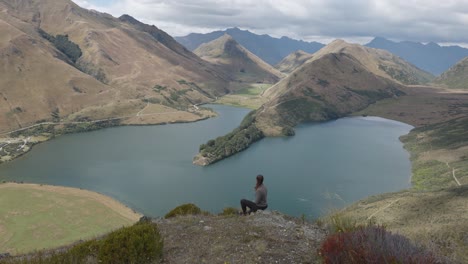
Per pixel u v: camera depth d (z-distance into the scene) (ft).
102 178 444.96
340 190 388.78
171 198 375.86
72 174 463.01
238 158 541.75
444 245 33.53
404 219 222.28
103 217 309.83
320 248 32.04
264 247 35.50
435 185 407.03
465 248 31.76
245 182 427.33
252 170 476.13
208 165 505.25
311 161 520.42
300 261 32.53
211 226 43.98
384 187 404.77
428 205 252.01
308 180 423.23
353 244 27.20
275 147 622.13
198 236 40.91
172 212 64.95
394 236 27.71
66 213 313.53
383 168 490.08
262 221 43.45
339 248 27.96
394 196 306.96
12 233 268.62
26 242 255.09
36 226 282.97
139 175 456.86
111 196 380.58
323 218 43.57
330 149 608.19
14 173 469.98
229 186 412.36
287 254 34.01
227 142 586.04
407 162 532.73
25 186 390.21
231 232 40.70
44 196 355.77
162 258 35.94
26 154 580.71
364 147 629.92
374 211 263.08
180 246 38.47
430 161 515.91
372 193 382.01
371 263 24.81
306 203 346.54
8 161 534.78
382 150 607.37
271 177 435.12
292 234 38.81
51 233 271.90
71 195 364.79
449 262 26.99
